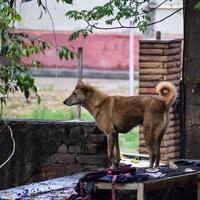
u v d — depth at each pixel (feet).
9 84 33.58
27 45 33.71
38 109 83.56
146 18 39.34
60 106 86.07
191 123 42.86
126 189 31.19
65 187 36.45
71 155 41.01
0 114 46.93
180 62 49.80
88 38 118.11
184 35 42.52
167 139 46.88
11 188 38.09
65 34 85.40
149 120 39.01
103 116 40.29
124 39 118.11
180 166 36.01
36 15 55.42
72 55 34.27
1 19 32.68
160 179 32.07
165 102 39.04
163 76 48.29
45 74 114.32
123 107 39.86
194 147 42.83
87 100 40.93
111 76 117.70
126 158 47.70
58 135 41.16
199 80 42.29
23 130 41.81
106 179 31.40
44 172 41.55
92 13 38.42
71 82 111.24
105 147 40.65
